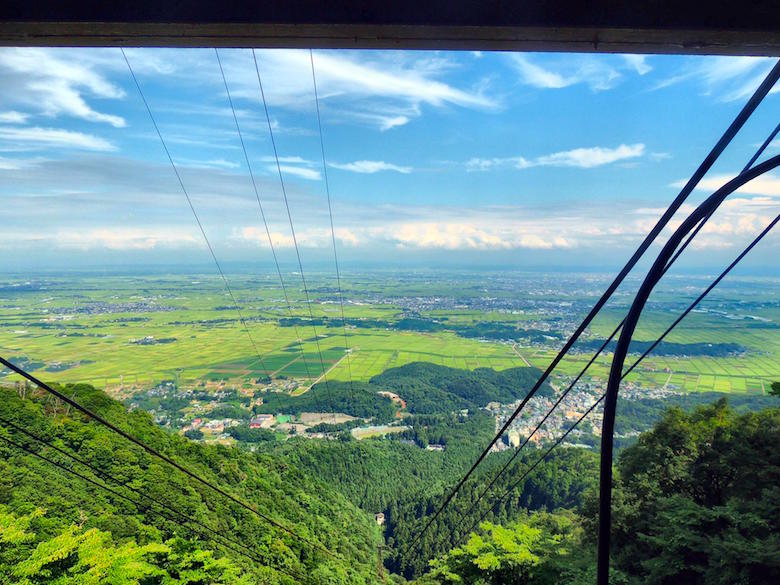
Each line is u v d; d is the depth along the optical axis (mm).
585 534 19344
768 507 12969
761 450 17719
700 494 19250
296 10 1632
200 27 1690
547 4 1615
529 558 14727
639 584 13797
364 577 33219
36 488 24875
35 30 1744
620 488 20969
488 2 1613
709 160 1672
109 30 1723
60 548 15289
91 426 33031
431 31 1688
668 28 1610
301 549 31953
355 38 1751
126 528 24094
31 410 31844
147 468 31219
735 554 11430
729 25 1598
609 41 1715
